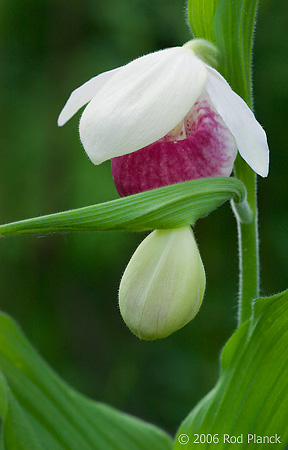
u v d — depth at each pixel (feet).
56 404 1.63
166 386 3.18
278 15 3.07
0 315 1.63
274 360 1.47
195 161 1.40
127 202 1.38
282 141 3.22
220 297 3.22
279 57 3.09
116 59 3.15
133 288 1.41
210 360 3.15
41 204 3.24
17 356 1.63
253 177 1.50
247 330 1.47
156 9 3.10
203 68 1.39
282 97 3.13
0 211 3.27
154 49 3.18
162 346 3.27
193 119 1.42
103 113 1.36
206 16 1.48
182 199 1.39
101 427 1.64
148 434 1.66
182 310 1.41
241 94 1.46
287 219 3.22
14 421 1.59
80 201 3.08
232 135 1.41
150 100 1.36
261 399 1.49
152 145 1.40
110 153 1.35
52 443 1.60
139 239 3.17
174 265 1.41
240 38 1.44
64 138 3.23
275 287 3.18
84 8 3.26
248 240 1.51
